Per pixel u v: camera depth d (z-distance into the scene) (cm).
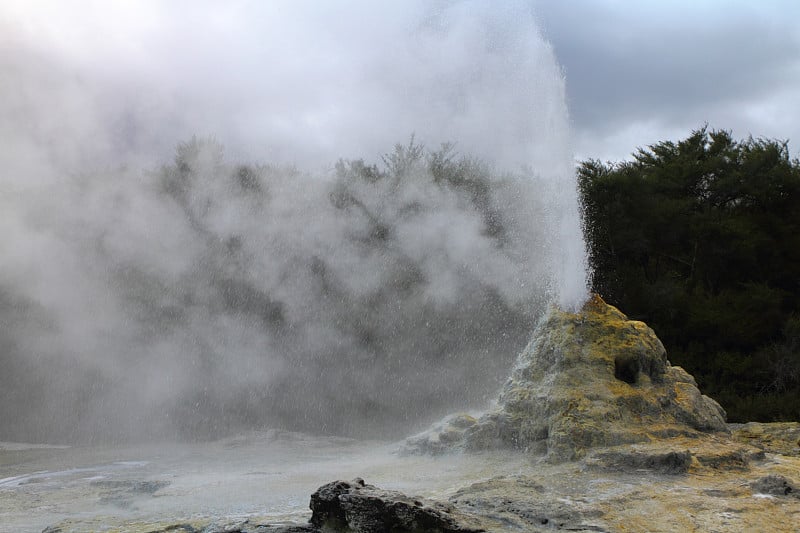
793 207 2483
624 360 703
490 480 527
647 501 477
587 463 575
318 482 593
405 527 397
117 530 441
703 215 2423
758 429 793
